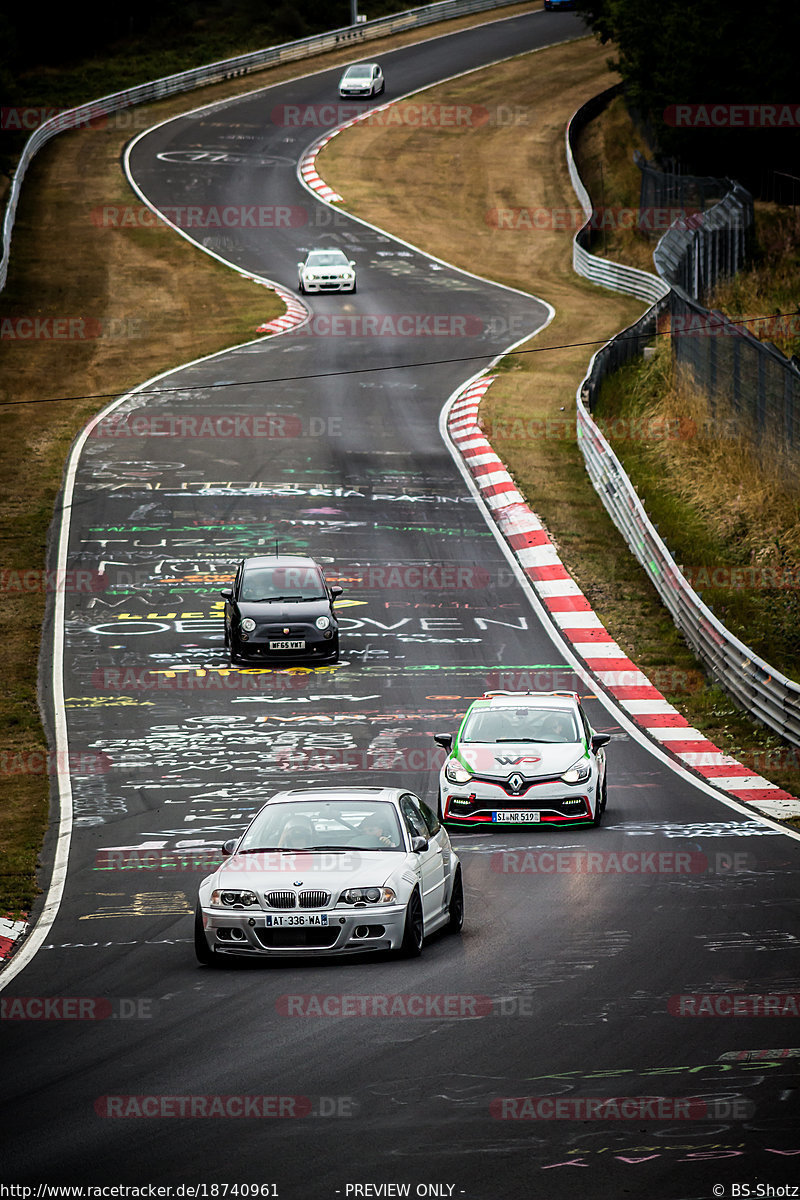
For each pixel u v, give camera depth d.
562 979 40.16
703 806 69.31
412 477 142.00
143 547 122.88
